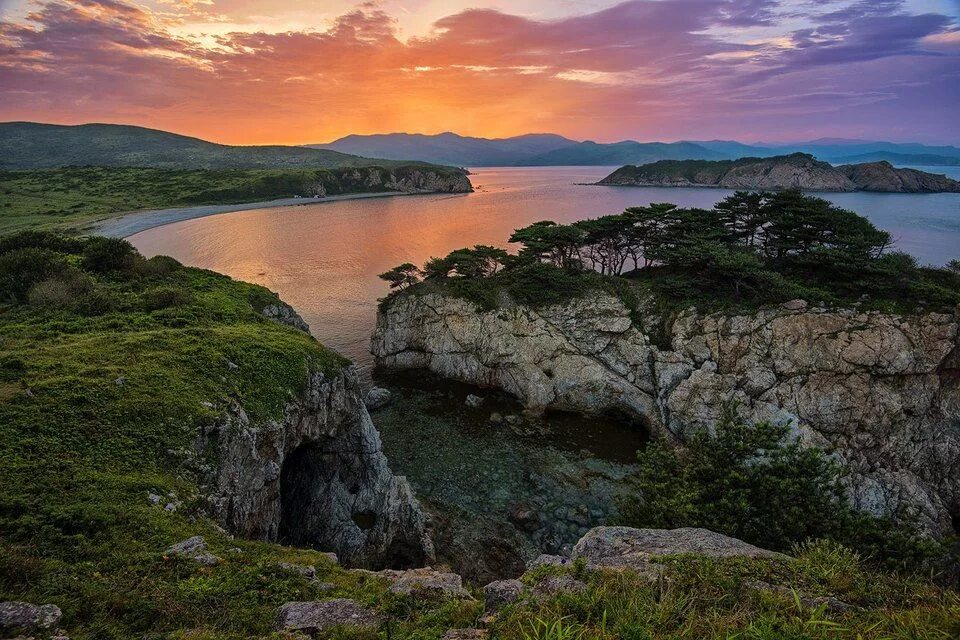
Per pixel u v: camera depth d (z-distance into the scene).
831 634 8.30
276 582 14.24
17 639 9.83
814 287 49.19
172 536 16.44
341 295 87.12
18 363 25.45
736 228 71.25
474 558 31.89
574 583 10.80
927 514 36.28
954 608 8.41
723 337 47.59
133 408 23.09
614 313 54.62
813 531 17.53
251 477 24.94
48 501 16.48
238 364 30.75
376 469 35.06
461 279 64.38
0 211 146.25
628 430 48.94
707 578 10.30
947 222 129.12
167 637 11.02
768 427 21.20
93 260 54.09
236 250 118.94
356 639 10.99
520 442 46.19
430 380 60.09
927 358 41.03
